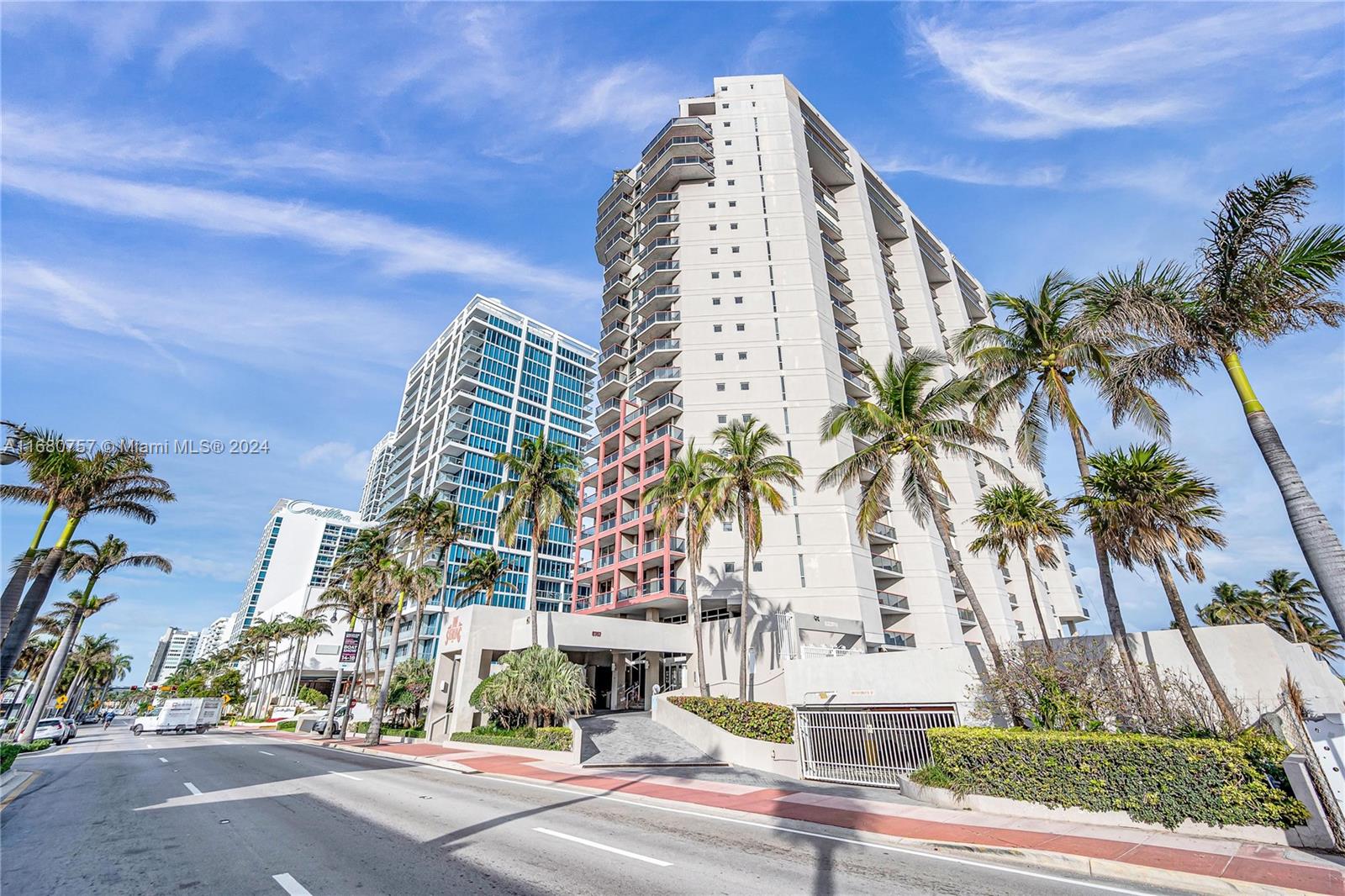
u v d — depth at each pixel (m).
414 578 38.25
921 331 63.66
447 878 7.41
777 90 60.38
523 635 32.41
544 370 104.44
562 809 12.57
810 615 36.25
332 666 83.00
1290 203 12.59
